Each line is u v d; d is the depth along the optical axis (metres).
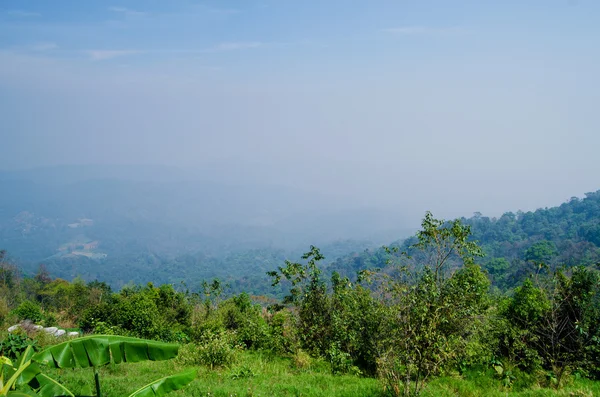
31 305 25.80
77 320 30.56
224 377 12.33
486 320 13.24
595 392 10.91
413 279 11.16
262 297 47.69
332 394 10.31
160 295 27.97
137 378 11.49
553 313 12.61
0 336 16.52
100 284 51.69
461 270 12.23
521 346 13.06
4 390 4.81
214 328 20.92
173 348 5.67
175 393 9.65
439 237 11.95
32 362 5.51
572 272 13.21
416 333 10.32
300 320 16.89
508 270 59.75
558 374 12.23
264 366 14.05
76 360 5.29
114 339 5.52
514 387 12.09
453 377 12.45
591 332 12.42
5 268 59.44
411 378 11.12
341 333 14.70
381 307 11.63
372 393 10.54
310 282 17.03
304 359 14.76
